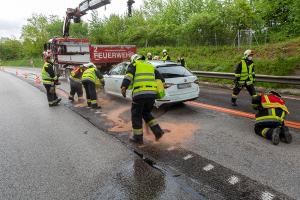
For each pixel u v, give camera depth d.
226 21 20.08
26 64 51.47
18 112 8.81
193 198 3.44
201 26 20.80
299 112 7.09
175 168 4.26
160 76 5.48
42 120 7.61
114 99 10.05
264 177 3.87
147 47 26.61
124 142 5.51
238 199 3.38
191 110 7.80
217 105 8.25
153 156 4.75
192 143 5.27
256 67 12.60
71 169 4.43
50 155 5.05
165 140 5.51
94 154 4.98
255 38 18.17
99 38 31.94
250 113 7.20
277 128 5.01
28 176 4.27
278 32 17.62
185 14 29.48
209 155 4.68
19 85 16.92
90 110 8.46
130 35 29.59
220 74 12.29
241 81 7.77
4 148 5.55
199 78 13.91
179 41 23.97
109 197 3.57
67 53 17.34
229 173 4.03
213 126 6.25
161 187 3.73
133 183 3.88
